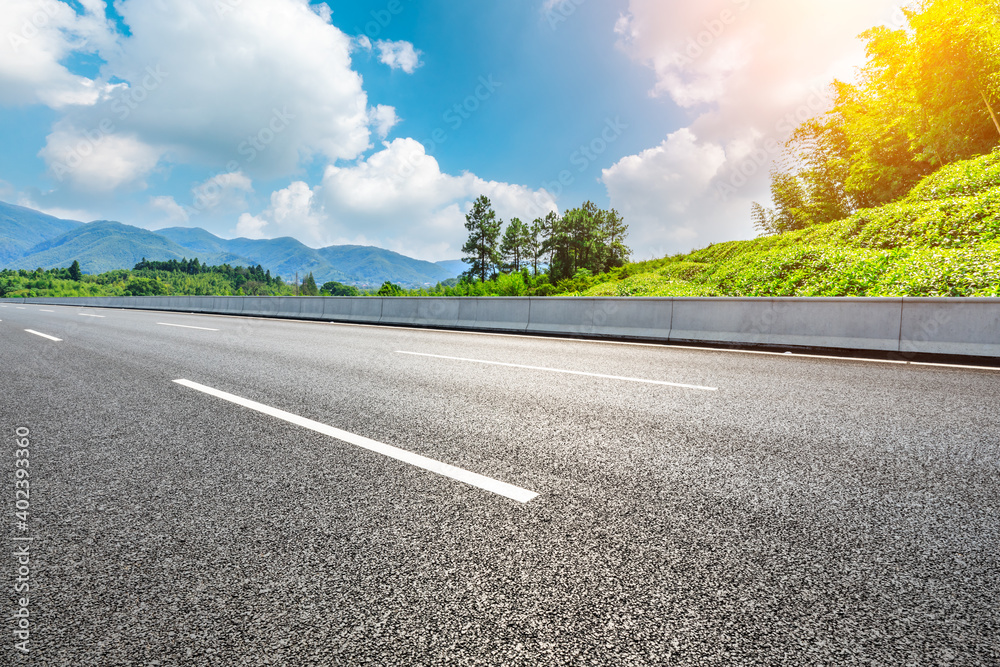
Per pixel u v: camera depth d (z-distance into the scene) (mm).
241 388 5074
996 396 4555
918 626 1479
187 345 8961
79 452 3119
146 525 2158
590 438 3344
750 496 2412
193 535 2068
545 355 7512
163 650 1416
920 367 6164
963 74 15289
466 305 13195
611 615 1544
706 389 4914
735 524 2131
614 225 61094
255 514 2258
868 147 19469
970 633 1445
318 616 1559
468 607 1589
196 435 3469
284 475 2727
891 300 7297
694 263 28703
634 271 36906
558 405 4277
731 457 2957
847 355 7363
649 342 9477
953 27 15039
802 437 3340
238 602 1628
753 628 1477
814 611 1551
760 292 15422
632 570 1785
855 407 4160
